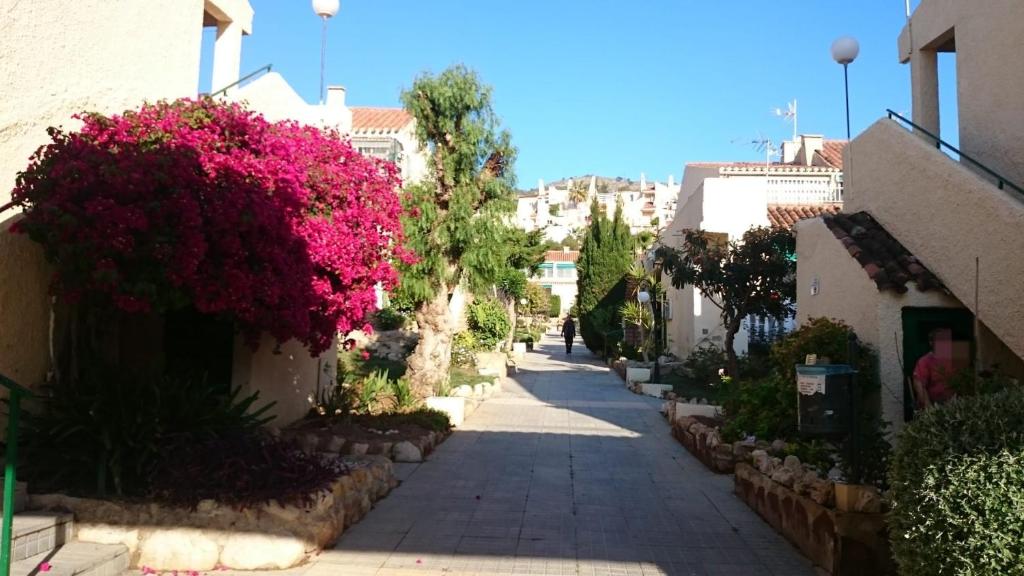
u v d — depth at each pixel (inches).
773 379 360.5
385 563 226.4
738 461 345.1
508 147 507.8
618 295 1278.3
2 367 242.5
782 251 575.2
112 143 244.5
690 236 611.8
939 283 325.1
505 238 537.0
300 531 229.5
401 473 351.3
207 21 428.8
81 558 199.3
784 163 1193.4
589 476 354.6
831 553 217.8
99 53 288.7
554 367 1090.1
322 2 497.4
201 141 259.4
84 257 220.7
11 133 245.8
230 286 241.0
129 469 242.4
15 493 216.1
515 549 242.5
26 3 250.5
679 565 230.4
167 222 229.1
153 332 346.9
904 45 409.4
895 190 365.4
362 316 328.5
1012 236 280.1
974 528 139.4
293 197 267.1
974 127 330.3
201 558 216.5
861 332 350.6
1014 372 310.3
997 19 314.7
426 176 513.7
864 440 239.8
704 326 792.3
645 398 682.8
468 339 881.5
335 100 795.4
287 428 390.3
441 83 493.0
